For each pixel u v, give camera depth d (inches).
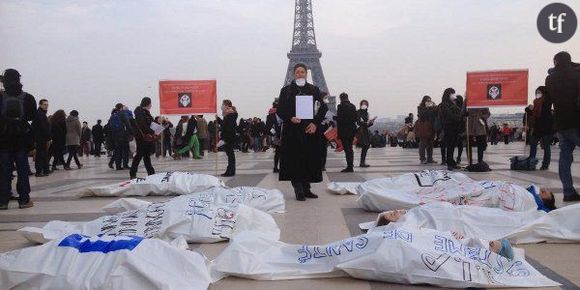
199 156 999.0
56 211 327.3
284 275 168.9
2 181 342.0
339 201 340.5
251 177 530.3
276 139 563.2
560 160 322.3
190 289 147.0
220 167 713.0
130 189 393.4
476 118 543.2
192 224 223.3
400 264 160.9
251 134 1323.8
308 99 343.6
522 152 992.2
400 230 172.4
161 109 498.3
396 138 2073.1
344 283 164.4
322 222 266.7
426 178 297.3
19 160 345.7
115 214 255.1
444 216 215.6
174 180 394.6
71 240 158.7
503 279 158.9
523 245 209.6
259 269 169.2
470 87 537.0
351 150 564.4
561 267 178.2
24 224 282.4
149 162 535.5
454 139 560.7
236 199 292.2
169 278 147.4
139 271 145.6
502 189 259.1
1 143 339.0
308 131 342.6
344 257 168.9
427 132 662.5
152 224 224.7
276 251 178.1
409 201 280.5
